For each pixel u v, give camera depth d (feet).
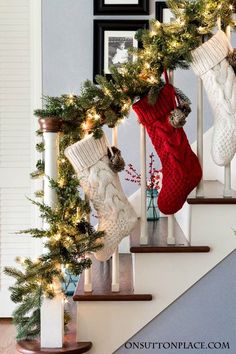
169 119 9.57
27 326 9.89
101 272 11.18
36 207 15.11
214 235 9.89
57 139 9.50
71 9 14.66
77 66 14.71
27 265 9.61
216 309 10.01
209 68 9.57
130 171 14.51
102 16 14.62
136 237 10.75
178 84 14.48
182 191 9.73
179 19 9.82
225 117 9.59
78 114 9.58
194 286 10.00
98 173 9.48
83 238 9.29
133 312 9.83
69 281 12.57
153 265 9.84
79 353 9.43
